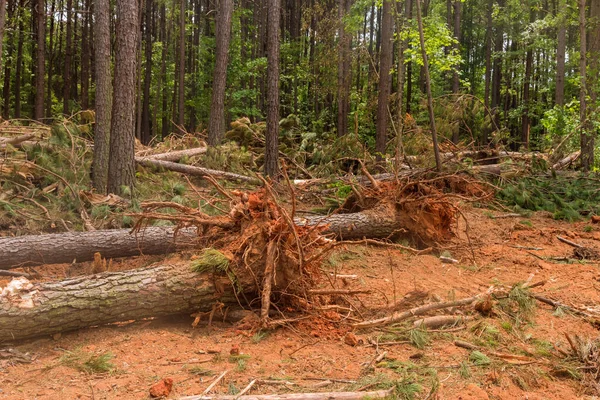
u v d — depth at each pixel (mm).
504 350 4293
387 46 13953
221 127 16719
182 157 12945
